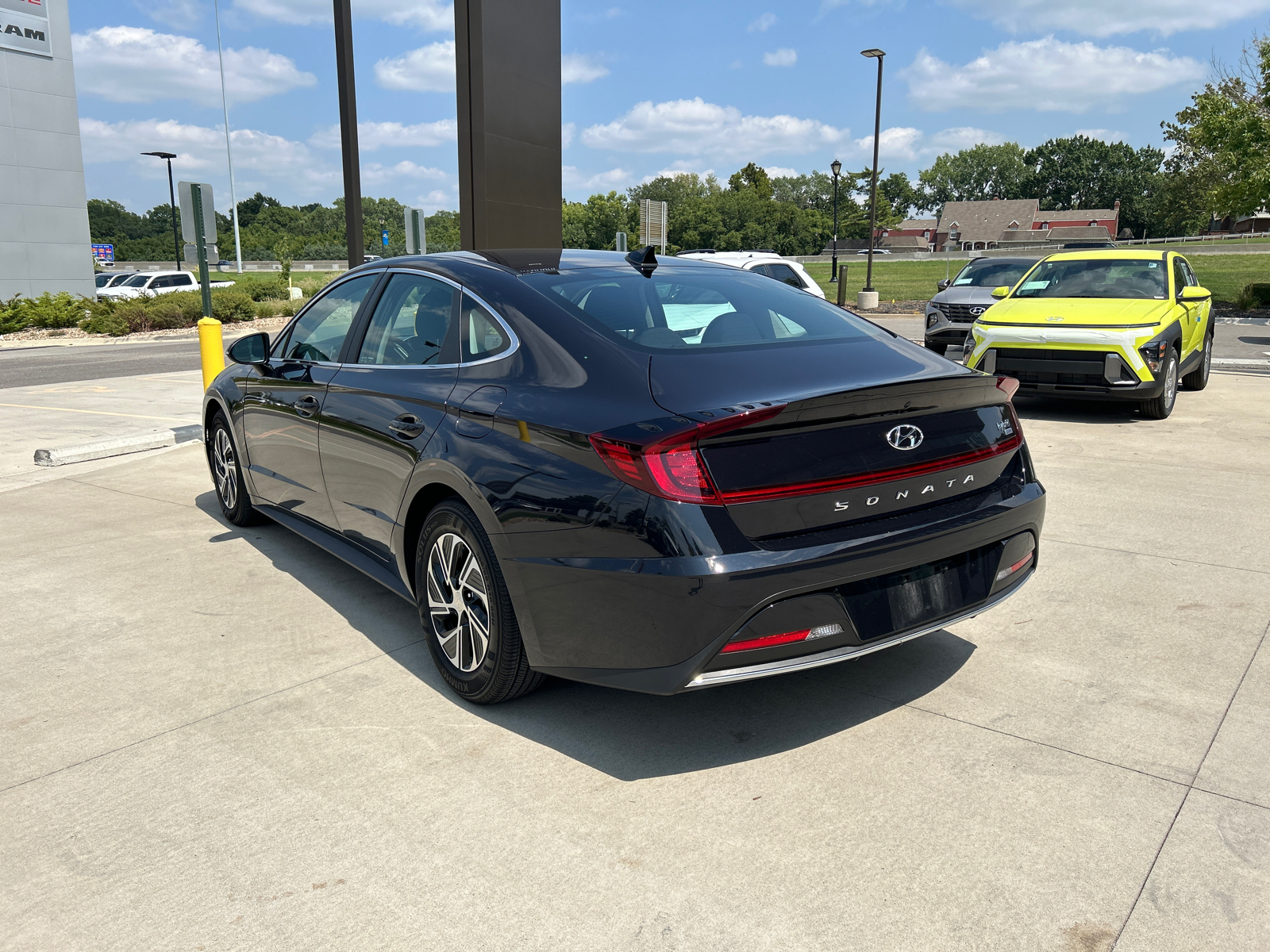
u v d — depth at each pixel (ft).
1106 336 26.12
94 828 8.13
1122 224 497.05
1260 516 17.25
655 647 8.21
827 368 9.43
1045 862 7.47
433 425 10.35
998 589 9.86
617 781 8.78
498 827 8.06
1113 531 16.47
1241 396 32.65
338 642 12.21
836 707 10.20
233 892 7.27
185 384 40.68
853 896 7.11
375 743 9.54
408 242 36.22
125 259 357.61
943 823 8.03
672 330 10.00
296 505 14.52
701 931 6.75
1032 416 28.53
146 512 18.76
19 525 17.78
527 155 43.21
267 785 8.77
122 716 10.21
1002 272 43.34
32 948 6.66
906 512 8.97
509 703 10.41
